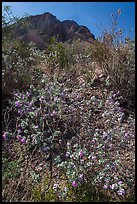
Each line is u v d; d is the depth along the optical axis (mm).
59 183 3021
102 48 5285
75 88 4816
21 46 5738
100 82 4988
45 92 4008
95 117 4133
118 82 4848
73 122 3932
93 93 4695
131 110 4551
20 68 4613
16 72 4520
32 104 3959
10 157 3266
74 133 3801
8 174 2855
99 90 4797
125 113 4449
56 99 3926
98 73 5277
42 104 4102
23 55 5586
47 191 2865
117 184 2932
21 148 3436
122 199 2879
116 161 3074
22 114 3703
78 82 5059
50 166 3270
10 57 4598
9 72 4398
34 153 3434
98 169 3105
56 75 5016
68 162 3045
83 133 3713
